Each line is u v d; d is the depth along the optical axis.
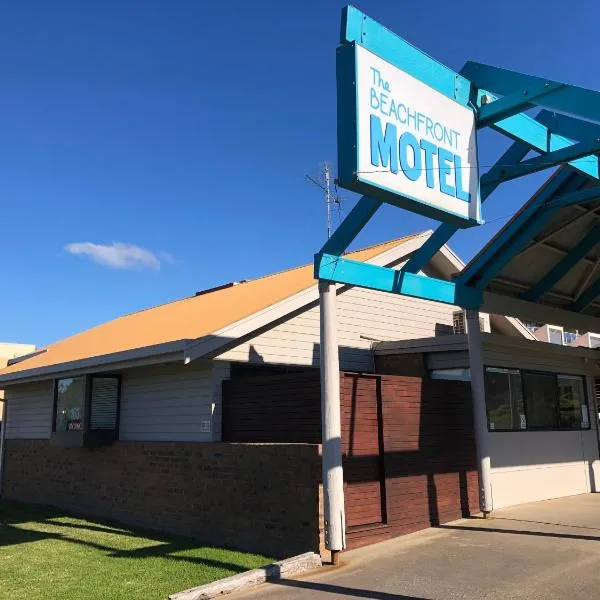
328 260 7.65
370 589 6.30
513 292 11.70
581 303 12.77
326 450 7.42
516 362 11.98
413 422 9.47
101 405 12.06
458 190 7.32
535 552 7.66
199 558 7.97
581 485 13.03
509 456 11.42
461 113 7.49
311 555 7.27
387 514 8.69
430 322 13.64
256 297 12.12
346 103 6.52
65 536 9.97
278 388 9.30
